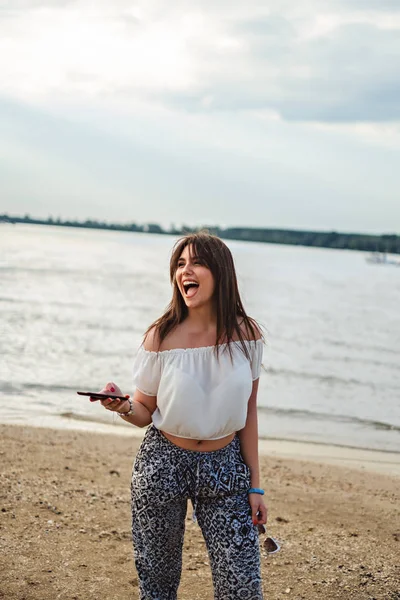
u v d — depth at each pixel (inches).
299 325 1079.6
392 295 2100.1
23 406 405.7
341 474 300.8
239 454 110.3
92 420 376.5
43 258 2746.1
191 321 109.1
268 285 2123.5
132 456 297.9
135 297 1330.0
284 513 227.8
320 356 753.6
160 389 106.1
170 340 108.1
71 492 224.1
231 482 105.1
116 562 167.3
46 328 804.0
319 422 423.5
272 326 1038.4
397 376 642.8
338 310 1414.9
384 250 6973.4
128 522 197.9
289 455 336.8
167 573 111.5
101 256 3481.8
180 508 108.4
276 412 446.6
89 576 157.5
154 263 3085.6
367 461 332.2
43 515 196.4
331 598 156.4
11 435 318.0
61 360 587.2
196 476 105.5
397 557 186.1
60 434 331.3
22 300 1125.1
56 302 1135.6
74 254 3476.9
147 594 110.1
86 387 476.1
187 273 106.9
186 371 104.6
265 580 164.9
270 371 625.9
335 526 215.6
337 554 185.3
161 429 107.3
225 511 104.9
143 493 107.1
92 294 1342.3
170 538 109.1
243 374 106.0
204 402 104.3
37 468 255.9
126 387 485.4
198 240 108.5
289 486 269.6
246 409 107.3
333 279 2925.7
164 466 106.3
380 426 420.5
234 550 103.3
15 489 220.4
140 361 109.3
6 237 5851.4
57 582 152.7
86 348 665.6
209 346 106.3
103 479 249.1
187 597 152.4
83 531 186.2
